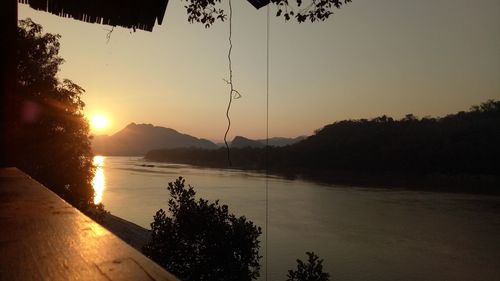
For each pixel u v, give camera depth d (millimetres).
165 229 8672
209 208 8688
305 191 68500
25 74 14953
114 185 81688
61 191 16875
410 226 39844
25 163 14844
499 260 29391
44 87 15898
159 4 3969
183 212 8555
